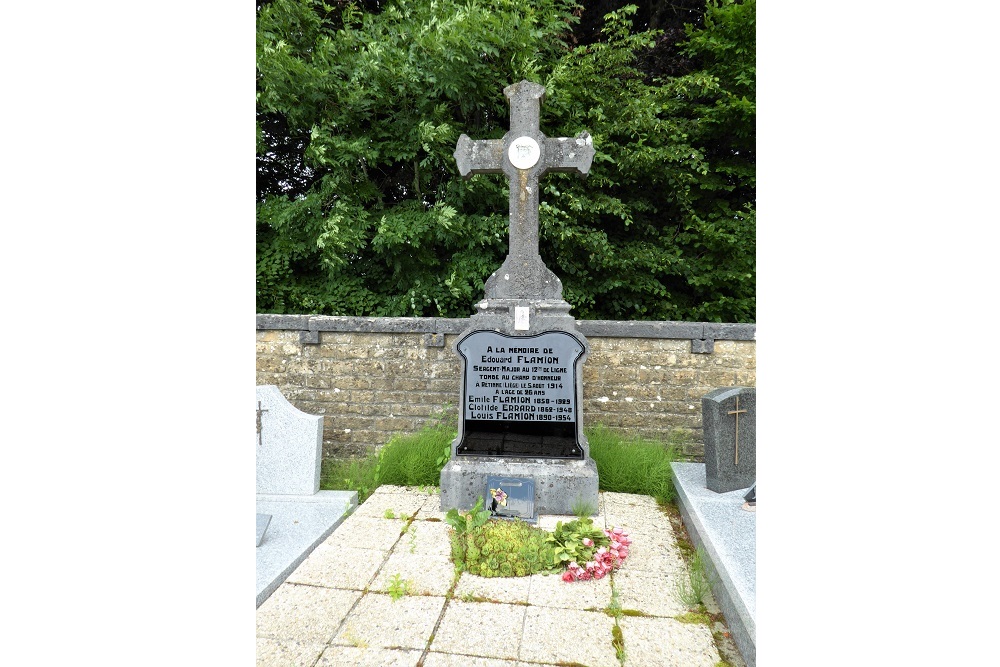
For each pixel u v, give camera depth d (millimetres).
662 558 3551
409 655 2523
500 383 4434
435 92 7203
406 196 8609
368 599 3016
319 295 7656
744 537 3369
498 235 7285
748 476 4340
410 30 7344
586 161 4477
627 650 2576
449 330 5574
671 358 5480
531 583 3207
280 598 3014
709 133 8461
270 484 4738
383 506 4434
